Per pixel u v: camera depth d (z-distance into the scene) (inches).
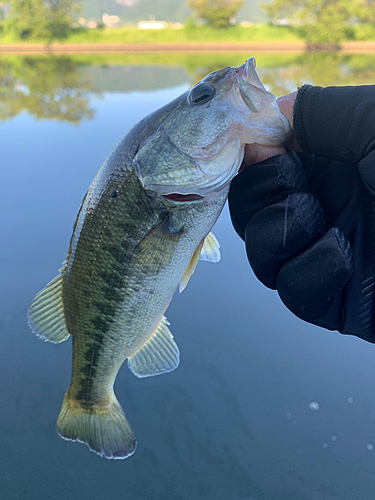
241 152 8.6
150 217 9.4
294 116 7.7
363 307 8.4
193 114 8.9
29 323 11.0
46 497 13.1
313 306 8.3
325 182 8.5
